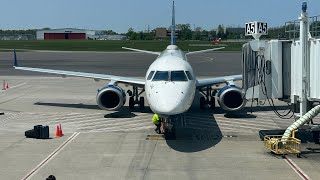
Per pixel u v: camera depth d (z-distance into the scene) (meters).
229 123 26.31
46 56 94.19
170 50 31.97
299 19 19.88
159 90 21.25
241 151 19.75
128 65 71.50
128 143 21.36
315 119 26.83
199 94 38.00
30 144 21.12
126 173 16.62
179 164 17.77
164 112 19.66
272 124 25.92
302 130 22.33
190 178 16.00
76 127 25.19
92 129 24.62
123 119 27.53
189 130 24.39
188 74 22.52
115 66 69.38
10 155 19.16
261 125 25.66
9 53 104.88
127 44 155.88
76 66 68.94
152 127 25.09
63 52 111.06
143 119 27.50
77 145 20.95
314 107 19.86
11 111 30.55
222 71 60.41
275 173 16.45
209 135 23.12
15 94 39.31
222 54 101.69
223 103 27.19
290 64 21.55
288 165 17.47
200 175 16.33
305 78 19.95
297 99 20.86
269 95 22.06
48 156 19.00
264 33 22.31
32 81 50.00
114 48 130.00
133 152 19.67
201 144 21.14
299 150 18.69
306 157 18.58
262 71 22.02
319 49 19.06
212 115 28.95
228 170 16.91
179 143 21.36
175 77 22.02
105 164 17.80
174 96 20.55
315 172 16.52
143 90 32.88
